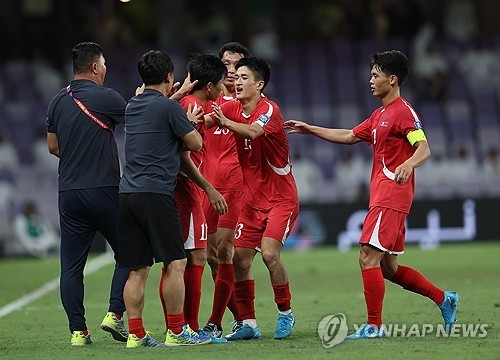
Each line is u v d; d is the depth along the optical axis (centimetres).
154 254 2622
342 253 6225
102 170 2775
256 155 2800
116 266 2814
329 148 7950
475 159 7906
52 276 5238
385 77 2795
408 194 2777
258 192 2820
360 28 9188
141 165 2631
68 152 2781
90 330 3120
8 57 8800
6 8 9044
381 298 2761
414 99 8431
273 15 9375
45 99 8381
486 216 6669
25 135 8000
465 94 8544
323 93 8600
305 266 5412
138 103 2680
